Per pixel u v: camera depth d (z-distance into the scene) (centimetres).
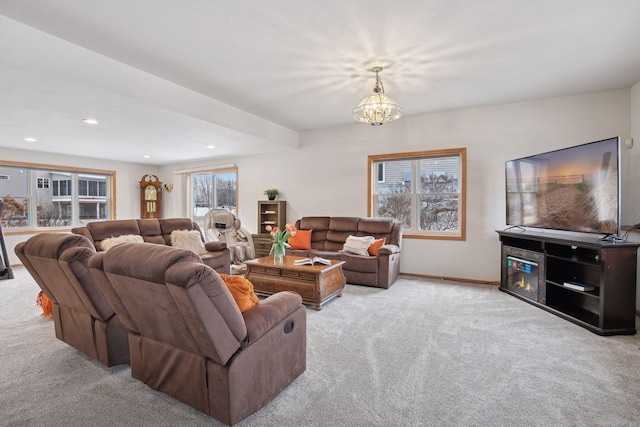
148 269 154
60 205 668
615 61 312
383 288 435
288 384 203
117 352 224
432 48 283
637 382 209
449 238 488
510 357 243
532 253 368
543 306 349
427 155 503
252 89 380
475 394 196
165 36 260
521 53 294
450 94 406
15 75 262
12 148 587
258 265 384
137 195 793
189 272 140
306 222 569
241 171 700
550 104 423
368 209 552
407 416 175
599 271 298
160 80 345
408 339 274
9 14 227
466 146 474
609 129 392
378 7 223
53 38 257
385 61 308
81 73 276
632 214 373
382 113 335
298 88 377
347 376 216
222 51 286
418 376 216
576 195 325
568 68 327
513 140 445
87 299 212
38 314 335
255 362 174
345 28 250
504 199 452
